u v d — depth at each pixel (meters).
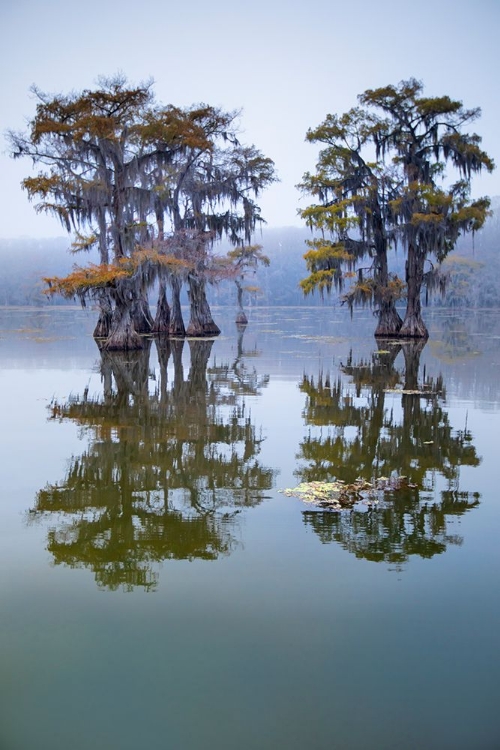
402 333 33.94
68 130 25.19
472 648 4.12
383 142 32.47
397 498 7.08
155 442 9.83
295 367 20.69
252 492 7.33
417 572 5.19
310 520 6.40
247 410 12.68
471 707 3.58
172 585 5.00
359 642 4.19
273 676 3.85
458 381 17.05
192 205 36.94
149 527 6.24
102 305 32.88
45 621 4.47
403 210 31.19
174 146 30.67
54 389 15.61
